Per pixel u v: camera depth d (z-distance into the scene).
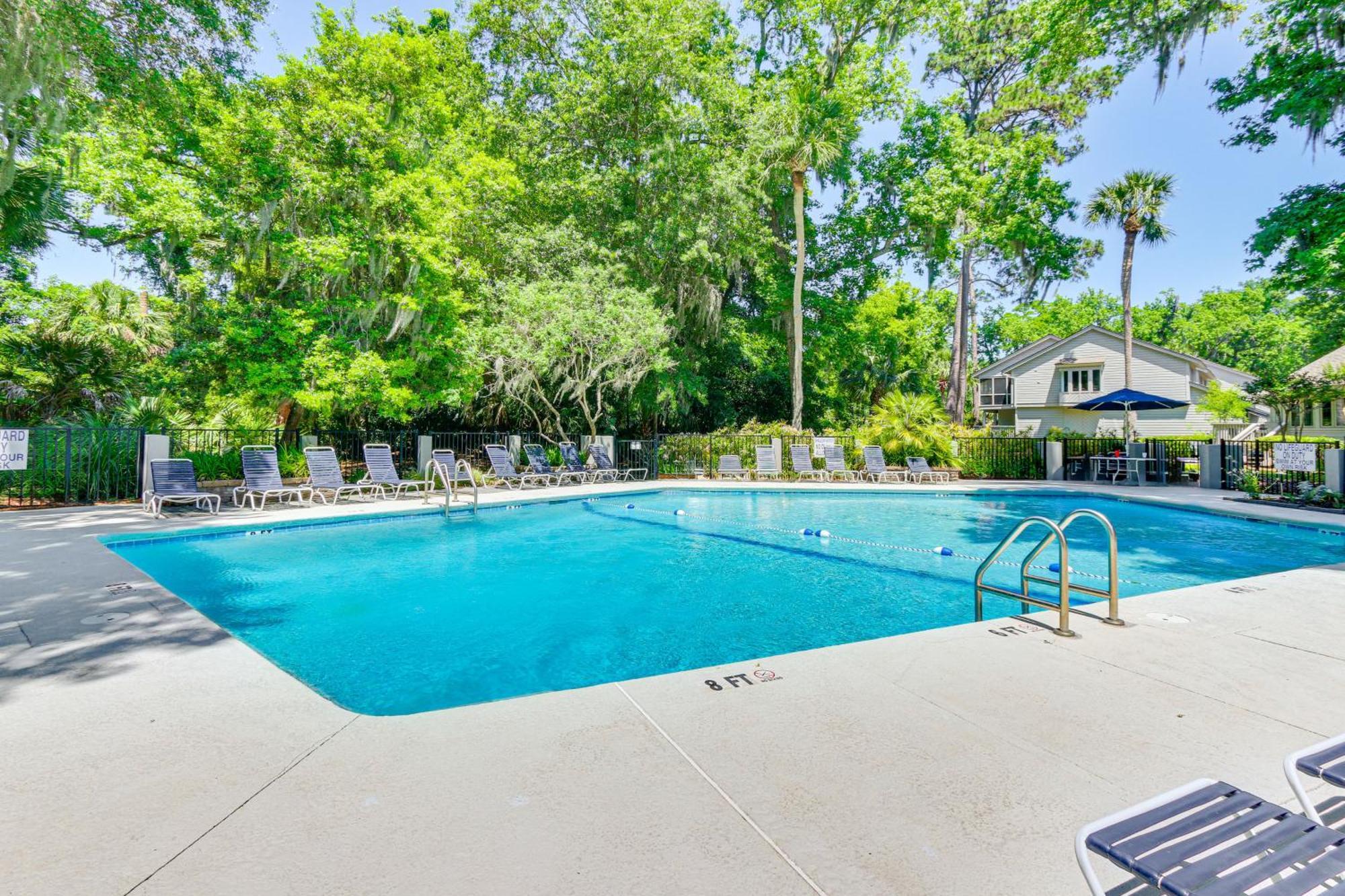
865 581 6.50
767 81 23.33
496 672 3.96
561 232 17.97
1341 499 10.73
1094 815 1.92
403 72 14.87
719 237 19.75
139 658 3.35
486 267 18.05
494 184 16.75
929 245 24.55
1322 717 2.68
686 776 2.14
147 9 10.45
